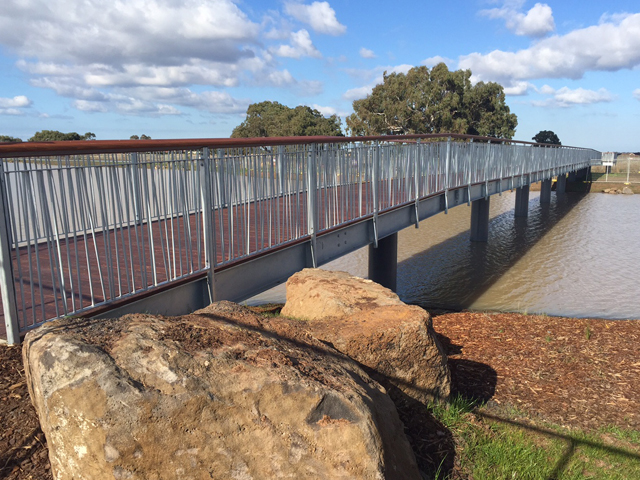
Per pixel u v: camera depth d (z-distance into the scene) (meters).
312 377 2.63
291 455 2.37
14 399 2.97
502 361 5.60
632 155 63.53
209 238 4.66
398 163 8.80
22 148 2.89
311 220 6.18
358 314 4.13
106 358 2.29
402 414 3.88
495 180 14.62
